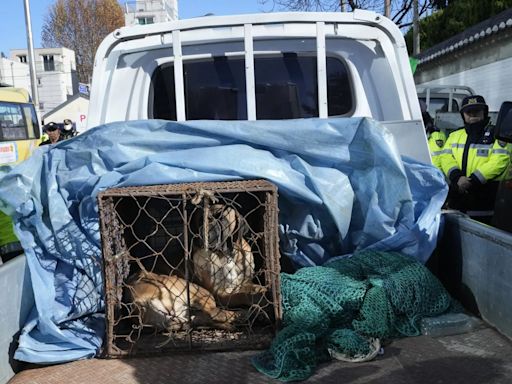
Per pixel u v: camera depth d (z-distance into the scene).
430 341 2.64
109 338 2.66
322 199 2.90
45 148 2.98
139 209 2.93
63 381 2.46
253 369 2.48
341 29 3.53
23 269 2.78
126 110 3.68
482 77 13.43
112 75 3.63
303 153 2.91
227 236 2.84
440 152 4.95
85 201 2.93
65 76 59.62
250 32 3.48
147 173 2.80
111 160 2.90
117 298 2.79
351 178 2.98
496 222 3.69
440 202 3.10
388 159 2.83
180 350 2.67
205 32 3.56
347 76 3.63
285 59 3.63
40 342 2.70
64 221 2.93
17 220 2.92
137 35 3.54
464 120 4.84
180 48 3.52
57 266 3.00
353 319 2.74
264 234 2.79
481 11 16.33
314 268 2.92
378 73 3.59
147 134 2.91
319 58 3.46
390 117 3.58
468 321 2.71
